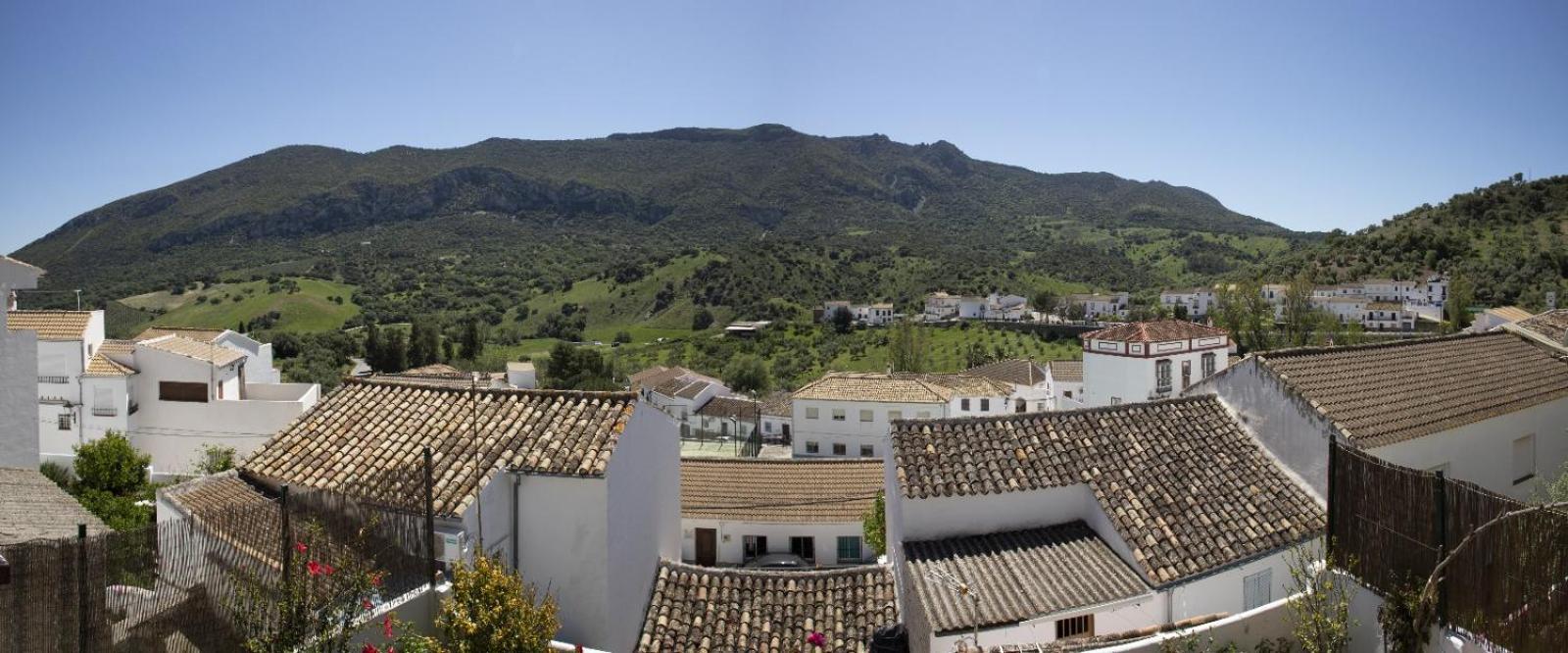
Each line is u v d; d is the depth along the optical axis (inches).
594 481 533.3
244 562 383.6
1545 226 4232.3
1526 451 745.6
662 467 661.3
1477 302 3489.2
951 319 4744.1
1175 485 605.6
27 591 327.0
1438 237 4439.0
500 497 531.2
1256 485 624.7
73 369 1283.2
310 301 4670.3
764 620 575.5
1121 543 557.0
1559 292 3316.9
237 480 577.9
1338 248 5049.2
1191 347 1830.7
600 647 532.7
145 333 1660.9
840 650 544.1
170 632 350.9
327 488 530.6
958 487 578.9
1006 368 2549.2
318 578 386.3
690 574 622.8
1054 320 4867.1
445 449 561.6
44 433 1279.5
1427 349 808.3
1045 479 593.9
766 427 2524.6
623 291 5723.4
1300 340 2837.1
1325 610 411.2
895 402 2170.3
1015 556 553.3
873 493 1327.5
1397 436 614.5
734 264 5866.1
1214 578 536.7
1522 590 325.1
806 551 1284.4
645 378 3024.1
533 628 414.0
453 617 410.3
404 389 652.1
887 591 593.0
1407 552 383.9
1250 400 685.9
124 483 1069.1
